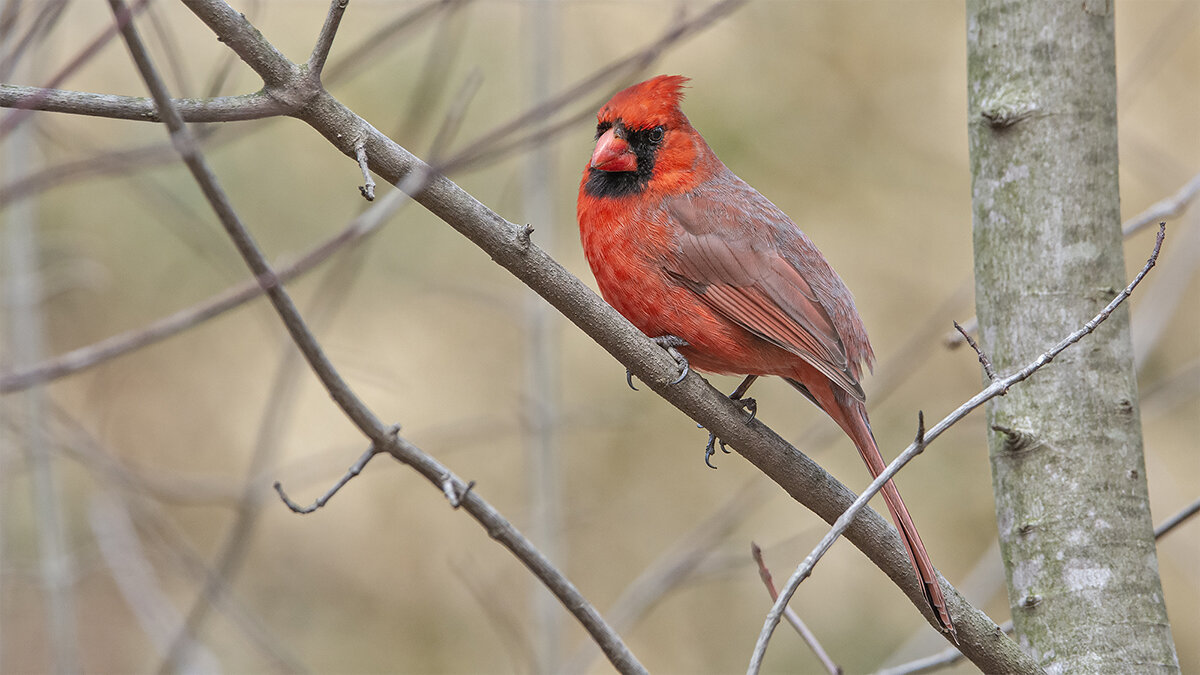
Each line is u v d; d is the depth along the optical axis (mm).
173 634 8336
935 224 13133
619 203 7023
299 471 11102
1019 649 5078
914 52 13344
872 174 13195
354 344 12883
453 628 12875
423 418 12922
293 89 4742
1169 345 12453
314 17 12219
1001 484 5453
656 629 12719
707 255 6852
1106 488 5266
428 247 13070
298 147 12648
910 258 13133
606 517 12812
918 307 13031
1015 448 5371
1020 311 5426
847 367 6688
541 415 9984
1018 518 5359
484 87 12312
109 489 9188
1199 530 11359
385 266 12938
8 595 12070
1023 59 5480
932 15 13352
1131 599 5164
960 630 5043
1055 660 5176
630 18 12797
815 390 6910
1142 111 13367
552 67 10508
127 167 5320
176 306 12969
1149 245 12883
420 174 4898
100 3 11484
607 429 13047
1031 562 5301
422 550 13133
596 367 13117
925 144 13234
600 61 12750
